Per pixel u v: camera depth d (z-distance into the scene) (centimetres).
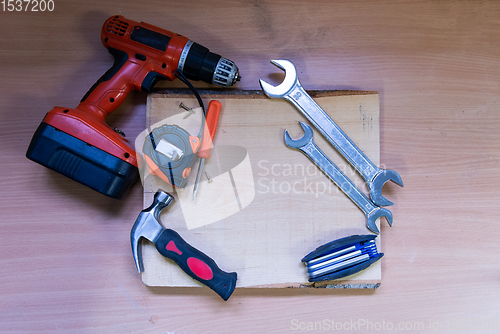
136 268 105
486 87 110
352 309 106
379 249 103
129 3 107
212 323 105
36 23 106
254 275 101
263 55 108
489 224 109
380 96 108
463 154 109
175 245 94
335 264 98
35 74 106
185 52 94
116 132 95
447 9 109
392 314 107
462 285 108
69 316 104
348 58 109
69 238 104
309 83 108
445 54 109
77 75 107
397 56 109
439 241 108
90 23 107
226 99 103
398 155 108
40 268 104
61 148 89
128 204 105
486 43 110
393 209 108
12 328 103
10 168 105
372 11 109
